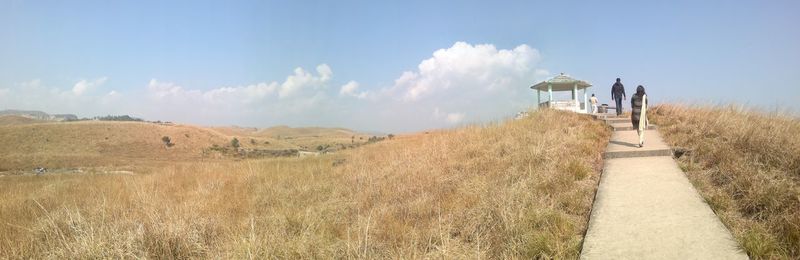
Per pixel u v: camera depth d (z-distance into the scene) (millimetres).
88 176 20531
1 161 57500
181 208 9328
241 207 10375
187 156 93562
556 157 10344
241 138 121000
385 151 18031
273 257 6457
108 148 92688
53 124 101000
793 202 6551
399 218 8539
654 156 10711
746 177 7676
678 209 6980
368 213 9094
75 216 8734
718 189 7844
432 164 12430
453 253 6234
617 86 21344
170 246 7230
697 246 5730
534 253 6066
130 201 10695
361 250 6703
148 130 103562
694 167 9312
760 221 6484
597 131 14805
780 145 8906
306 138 153750
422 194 9641
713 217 6578
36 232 8102
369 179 11984
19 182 19828
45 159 61500
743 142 9633
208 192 12148
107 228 7727
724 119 12352
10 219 9602
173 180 15180
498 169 10531
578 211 7484
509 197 7781
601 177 9117
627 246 5922
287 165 18156
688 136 11844
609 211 7164
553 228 6691
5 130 92250
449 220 7730
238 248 6629
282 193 11664
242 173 15461
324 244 7086
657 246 5836
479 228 7160
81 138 94312
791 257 5375
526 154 10977
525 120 18031
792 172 7832
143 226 7793
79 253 6727
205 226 8133
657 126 15242
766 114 13180
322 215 9258
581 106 28969
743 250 5547
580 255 5820
